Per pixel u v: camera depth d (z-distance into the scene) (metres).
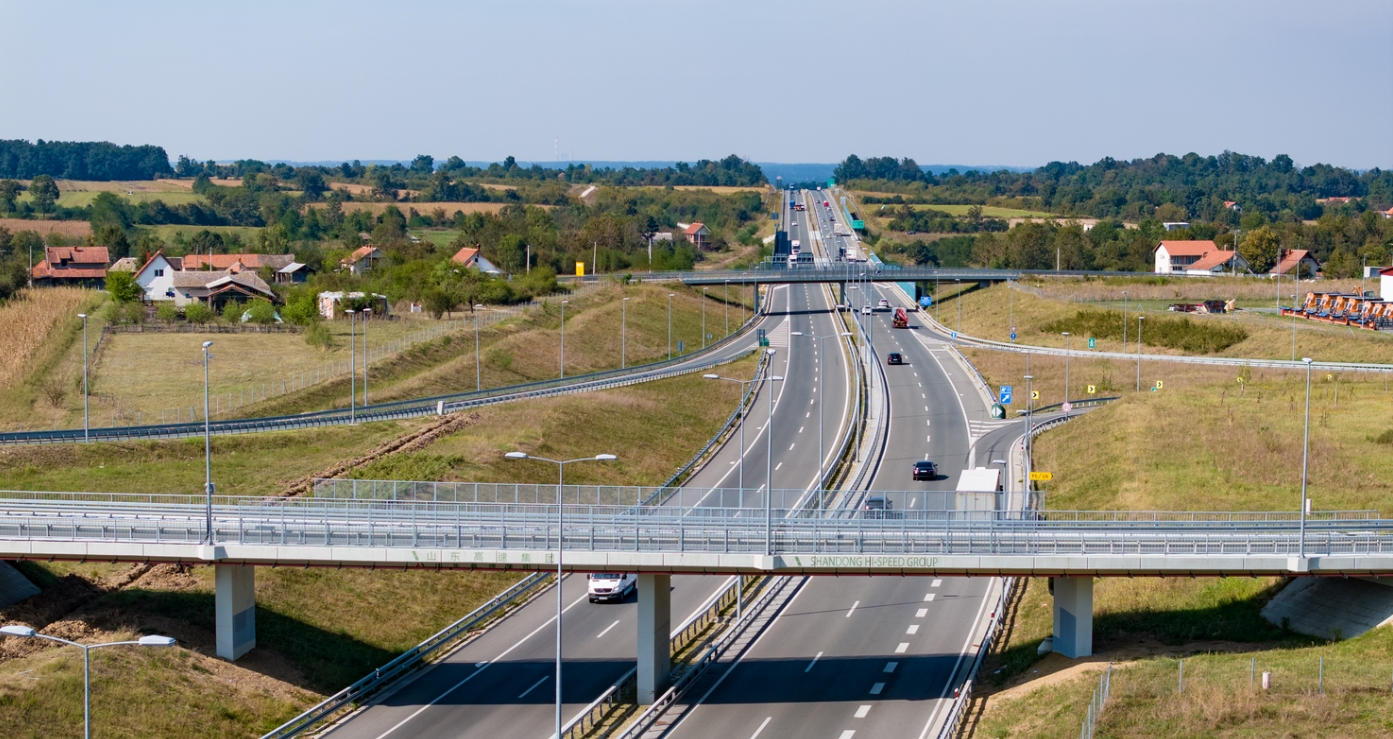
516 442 116.25
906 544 66.00
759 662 71.56
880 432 128.62
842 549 65.81
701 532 67.62
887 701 65.19
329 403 137.88
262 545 66.88
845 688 67.19
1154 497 97.00
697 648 73.81
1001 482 106.44
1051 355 175.88
